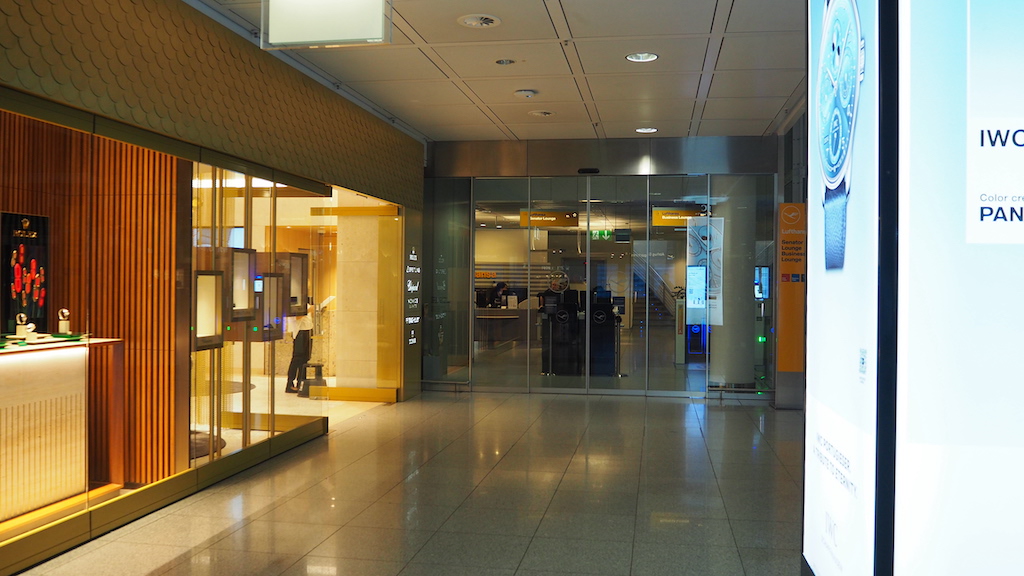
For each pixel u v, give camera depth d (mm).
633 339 12922
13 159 4883
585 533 5484
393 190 11180
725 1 6445
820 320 3328
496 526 5637
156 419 6160
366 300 11945
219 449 6938
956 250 2410
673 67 8406
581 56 8023
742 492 6621
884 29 2443
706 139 12469
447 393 12984
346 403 11797
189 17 6117
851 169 2832
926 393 2432
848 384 2871
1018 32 2385
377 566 4809
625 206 12844
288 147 7840
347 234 11938
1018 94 2389
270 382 7855
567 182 12953
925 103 2418
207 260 6543
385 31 4688
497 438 9023
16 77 4438
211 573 4672
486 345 13250
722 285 12641
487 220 13117
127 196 6176
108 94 5191
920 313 2430
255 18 6859
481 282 13211
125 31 5359
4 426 4707
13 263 4871
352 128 9617
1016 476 2404
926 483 2438
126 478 6090
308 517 5848
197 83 6215
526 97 9789
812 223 3520
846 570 2873
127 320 6160
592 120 11195
